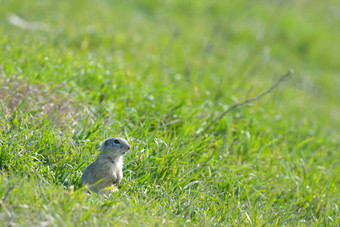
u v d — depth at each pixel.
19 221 6.59
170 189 9.33
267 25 32.81
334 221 9.61
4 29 17.69
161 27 26.67
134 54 19.19
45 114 10.38
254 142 12.66
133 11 28.81
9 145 8.99
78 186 8.88
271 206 10.05
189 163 10.37
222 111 14.02
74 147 9.58
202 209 8.89
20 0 23.77
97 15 25.06
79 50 17.41
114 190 8.77
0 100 10.62
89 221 6.89
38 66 13.41
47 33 18.77
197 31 28.11
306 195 10.99
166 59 19.58
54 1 25.62
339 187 12.12
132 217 7.43
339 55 32.06
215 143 11.57
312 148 14.89
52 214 6.84
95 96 12.60
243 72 22.61
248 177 11.15
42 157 9.19
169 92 13.80
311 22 36.84
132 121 11.87
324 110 21.92
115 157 8.76
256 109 15.44
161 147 10.27
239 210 9.32
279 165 12.24
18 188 7.17
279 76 24.36
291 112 18.38
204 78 17.64
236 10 34.84
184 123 12.27
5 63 12.65
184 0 33.03
